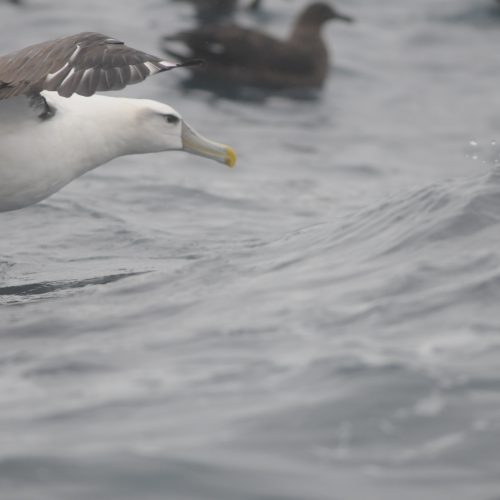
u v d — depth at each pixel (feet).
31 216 59.36
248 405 29.60
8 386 32.42
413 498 25.25
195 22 119.55
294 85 105.09
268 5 130.11
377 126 93.71
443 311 35.42
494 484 25.84
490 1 131.75
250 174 74.84
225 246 54.85
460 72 111.45
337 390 29.96
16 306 42.63
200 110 93.81
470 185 45.70
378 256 41.83
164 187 67.36
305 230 49.03
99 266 50.39
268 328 35.73
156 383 31.68
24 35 105.50
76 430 28.63
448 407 28.91
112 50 36.81
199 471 26.18
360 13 128.98
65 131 45.70
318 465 26.63
